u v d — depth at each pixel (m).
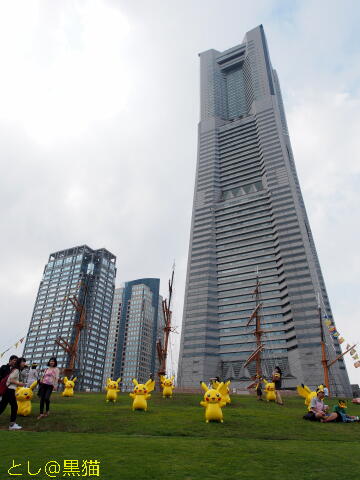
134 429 12.50
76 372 163.62
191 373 115.38
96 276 198.00
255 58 185.50
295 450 9.44
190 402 24.92
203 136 176.75
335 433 13.41
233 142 167.75
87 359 173.12
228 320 123.38
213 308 127.81
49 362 15.15
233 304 125.75
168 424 13.57
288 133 173.75
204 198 156.25
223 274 134.12
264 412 18.16
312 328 105.12
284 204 134.38
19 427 12.02
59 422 13.35
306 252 120.12
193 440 10.55
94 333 182.50
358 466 7.78
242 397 29.97
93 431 12.20
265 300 120.38
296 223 127.81
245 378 109.00
